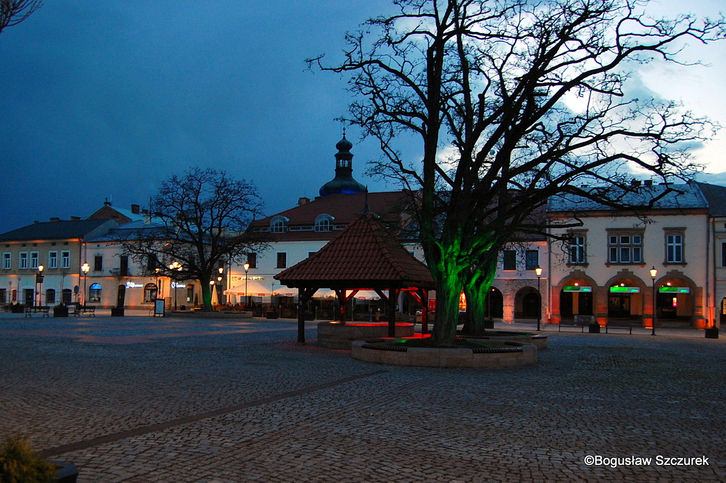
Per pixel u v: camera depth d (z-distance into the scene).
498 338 27.55
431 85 22.55
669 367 20.50
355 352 21.03
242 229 58.56
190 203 55.19
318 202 70.88
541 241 53.34
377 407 11.76
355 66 23.58
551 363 21.27
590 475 7.48
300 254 64.69
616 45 21.47
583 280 53.00
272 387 14.11
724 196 54.25
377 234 26.81
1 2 6.07
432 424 10.28
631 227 52.09
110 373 16.06
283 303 59.16
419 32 23.42
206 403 11.85
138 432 9.23
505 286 54.12
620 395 14.05
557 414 11.48
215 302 74.94
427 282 26.34
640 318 56.62
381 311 54.97
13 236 79.62
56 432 9.19
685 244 50.97
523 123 21.38
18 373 15.75
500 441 9.16
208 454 8.01
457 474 7.40
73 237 74.31
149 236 58.25
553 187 22.12
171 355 21.20
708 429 10.31
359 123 23.72
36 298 76.06
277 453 8.15
